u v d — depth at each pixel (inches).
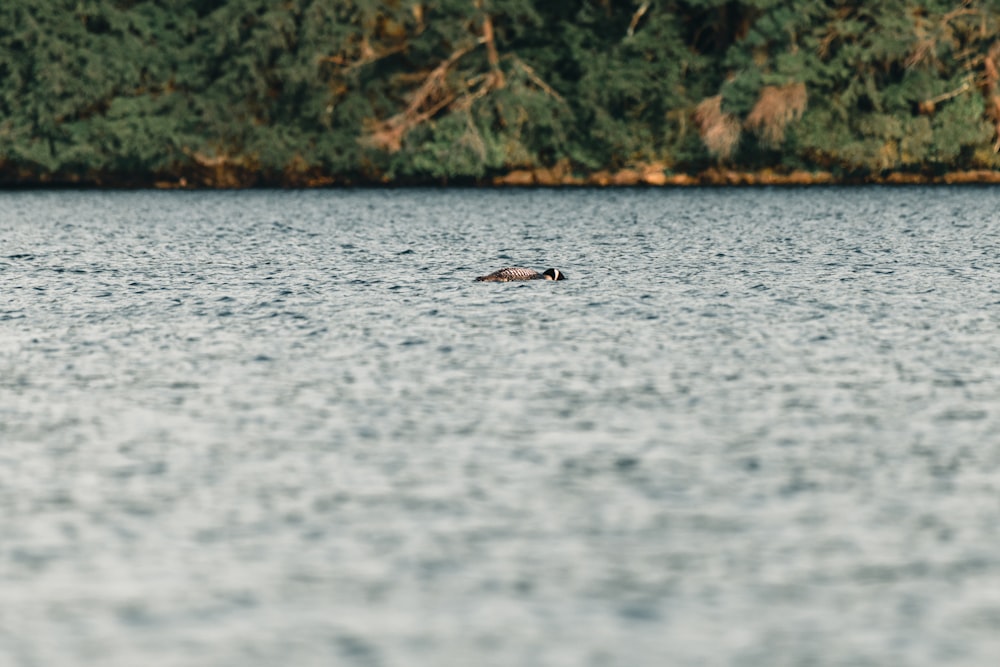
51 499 2736.2
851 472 2896.2
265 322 4862.2
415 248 7534.5
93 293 5659.5
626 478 2854.3
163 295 5575.8
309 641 2090.3
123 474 2908.5
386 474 2888.8
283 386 3764.8
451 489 2783.0
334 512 2642.7
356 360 4136.3
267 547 2461.9
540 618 2164.1
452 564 2377.0
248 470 2928.2
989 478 2847.0
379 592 2261.3
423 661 2025.1
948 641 2084.2
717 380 3814.0
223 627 2138.3
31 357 4224.9
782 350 4264.3
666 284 5826.8
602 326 4726.9
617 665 2009.1
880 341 4414.4
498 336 4537.4
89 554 2436.0
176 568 2367.1
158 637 2106.3
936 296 5408.5
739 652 2049.7
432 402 3555.6
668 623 2144.4
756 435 3201.3
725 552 2428.6
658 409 3469.5
